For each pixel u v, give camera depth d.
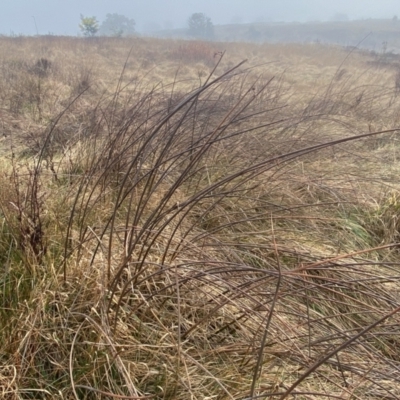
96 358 1.43
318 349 1.62
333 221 2.85
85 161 3.14
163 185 2.79
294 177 3.09
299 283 1.82
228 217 2.38
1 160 3.15
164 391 1.42
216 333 1.64
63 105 5.79
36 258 1.86
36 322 1.60
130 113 3.44
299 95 6.68
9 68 8.41
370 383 1.53
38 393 1.42
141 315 1.69
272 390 1.45
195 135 3.18
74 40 16.66
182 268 1.73
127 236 1.92
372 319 1.95
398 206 2.94
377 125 5.22
